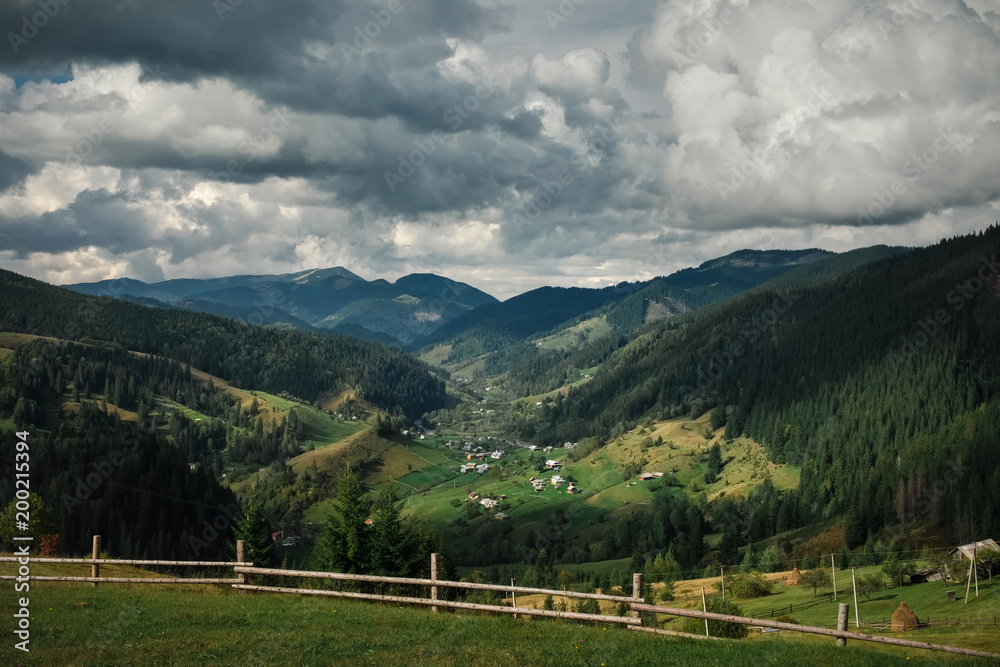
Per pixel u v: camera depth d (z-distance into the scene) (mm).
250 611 22188
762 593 102688
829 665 17172
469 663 17109
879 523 151125
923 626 66500
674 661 17469
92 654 16734
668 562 135875
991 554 85875
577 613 22016
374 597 24234
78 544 120438
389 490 57781
